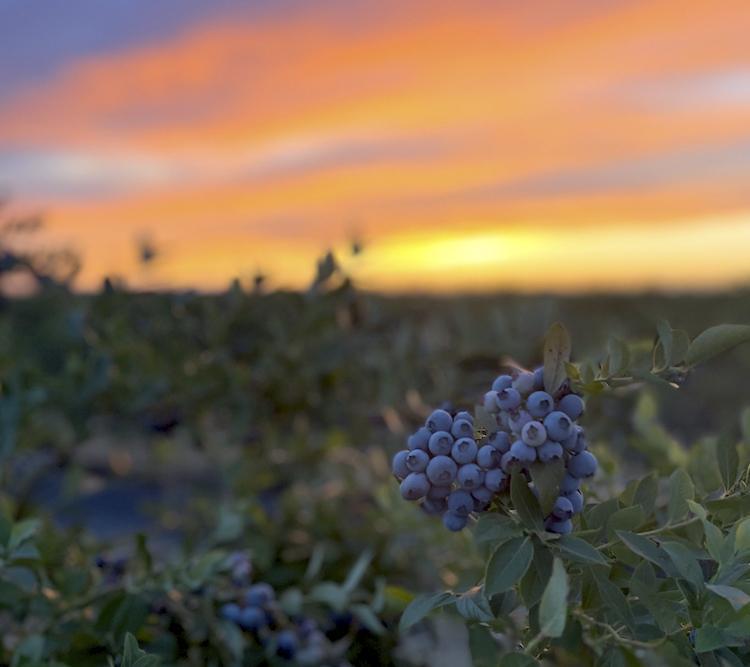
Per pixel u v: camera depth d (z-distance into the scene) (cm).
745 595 46
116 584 83
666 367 51
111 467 177
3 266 154
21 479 137
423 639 96
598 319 238
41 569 80
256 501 119
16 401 127
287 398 148
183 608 81
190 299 144
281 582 105
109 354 144
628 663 46
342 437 147
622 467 98
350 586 89
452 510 48
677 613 50
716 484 67
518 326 138
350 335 152
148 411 150
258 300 145
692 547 51
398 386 143
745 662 50
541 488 45
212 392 145
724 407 226
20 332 149
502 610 50
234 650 79
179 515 140
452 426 48
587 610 49
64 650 74
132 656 55
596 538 52
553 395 48
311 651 86
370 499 134
